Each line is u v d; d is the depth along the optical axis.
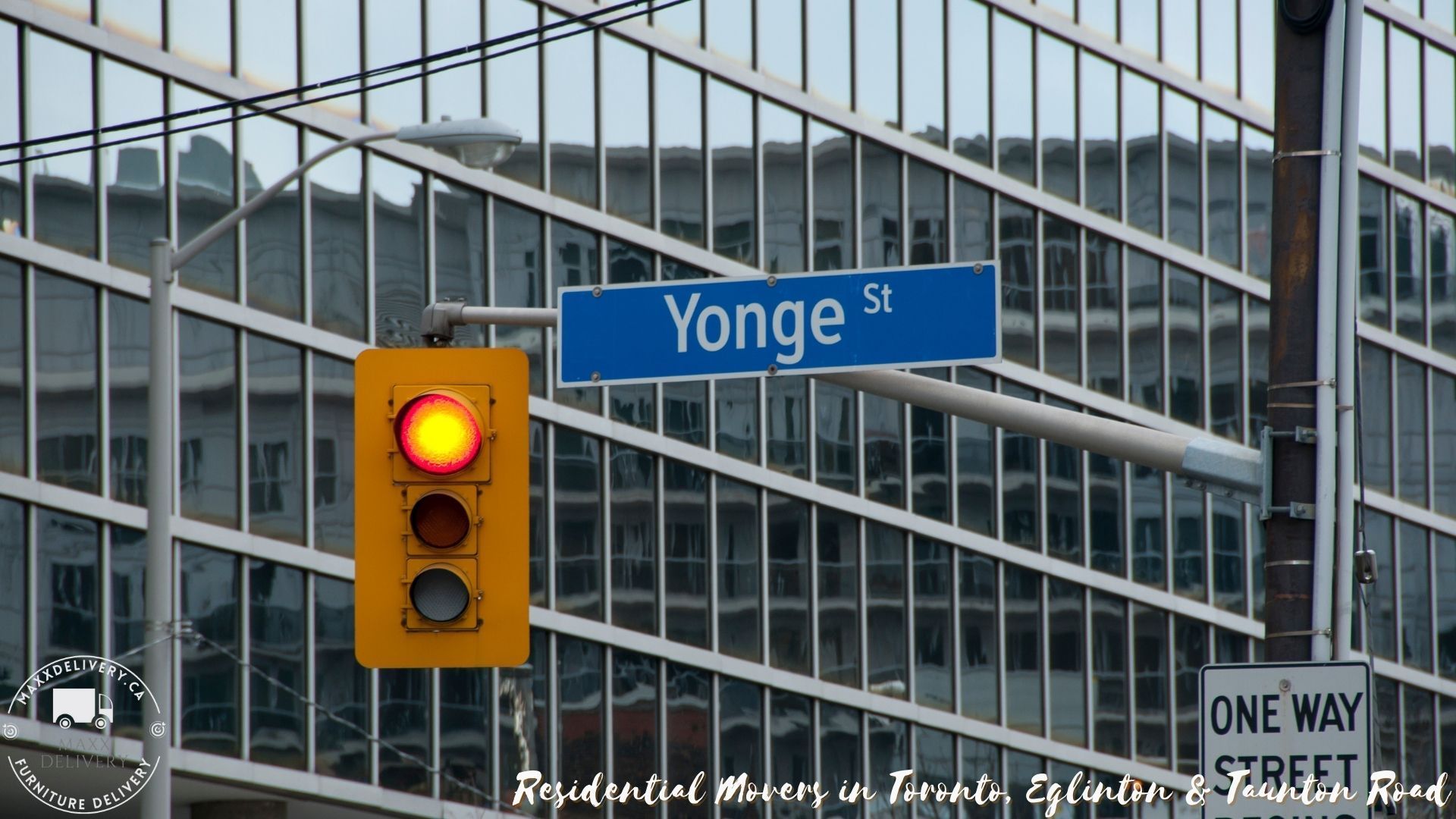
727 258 139.12
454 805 125.56
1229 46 167.75
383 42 126.19
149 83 116.69
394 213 125.81
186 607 115.44
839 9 146.00
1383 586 173.25
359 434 35.69
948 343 36.19
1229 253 166.12
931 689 148.12
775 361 36.78
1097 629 157.38
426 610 35.19
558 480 132.38
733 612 139.12
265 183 120.69
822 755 142.00
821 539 143.75
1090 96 158.62
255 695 117.88
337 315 123.12
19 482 110.06
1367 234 174.25
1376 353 174.38
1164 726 159.88
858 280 36.75
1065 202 156.38
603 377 37.41
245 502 118.56
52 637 110.38
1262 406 166.88
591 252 133.50
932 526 149.38
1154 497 161.62
